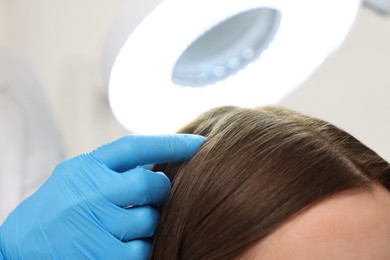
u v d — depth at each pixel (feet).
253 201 1.84
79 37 5.94
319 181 1.89
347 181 1.91
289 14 2.34
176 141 2.20
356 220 1.86
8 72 4.69
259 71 2.54
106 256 2.19
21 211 2.36
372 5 2.67
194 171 2.05
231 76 2.53
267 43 2.48
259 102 2.59
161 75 2.16
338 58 5.24
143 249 2.22
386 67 5.17
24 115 4.65
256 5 2.05
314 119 2.31
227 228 1.85
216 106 2.51
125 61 2.00
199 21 1.93
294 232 1.81
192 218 1.94
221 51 2.45
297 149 1.96
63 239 2.22
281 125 2.12
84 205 2.21
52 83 5.97
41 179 4.60
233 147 2.02
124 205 2.22
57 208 2.23
